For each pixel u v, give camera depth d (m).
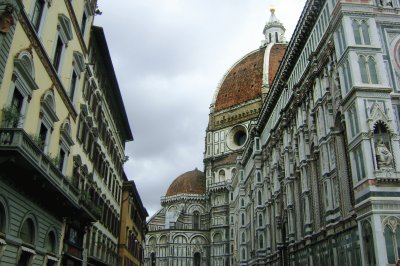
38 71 22.23
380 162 25.02
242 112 112.88
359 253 26.34
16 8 18.14
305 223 37.31
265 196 57.41
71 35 27.66
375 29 29.20
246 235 72.50
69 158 29.27
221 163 110.50
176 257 108.00
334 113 31.80
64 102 27.42
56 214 25.77
